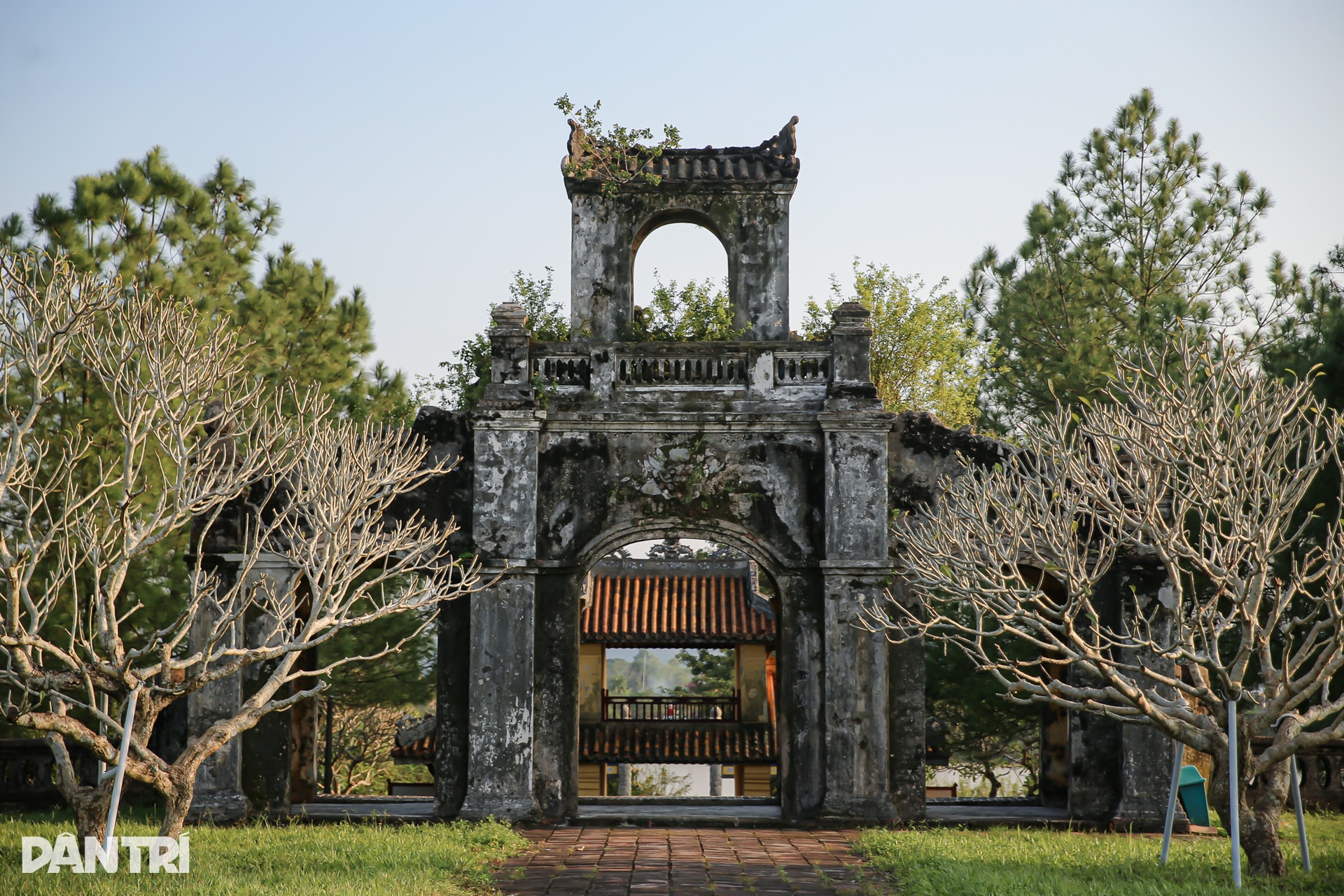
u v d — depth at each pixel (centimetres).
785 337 1800
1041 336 2775
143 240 2306
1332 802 1777
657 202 1817
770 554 1672
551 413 1691
